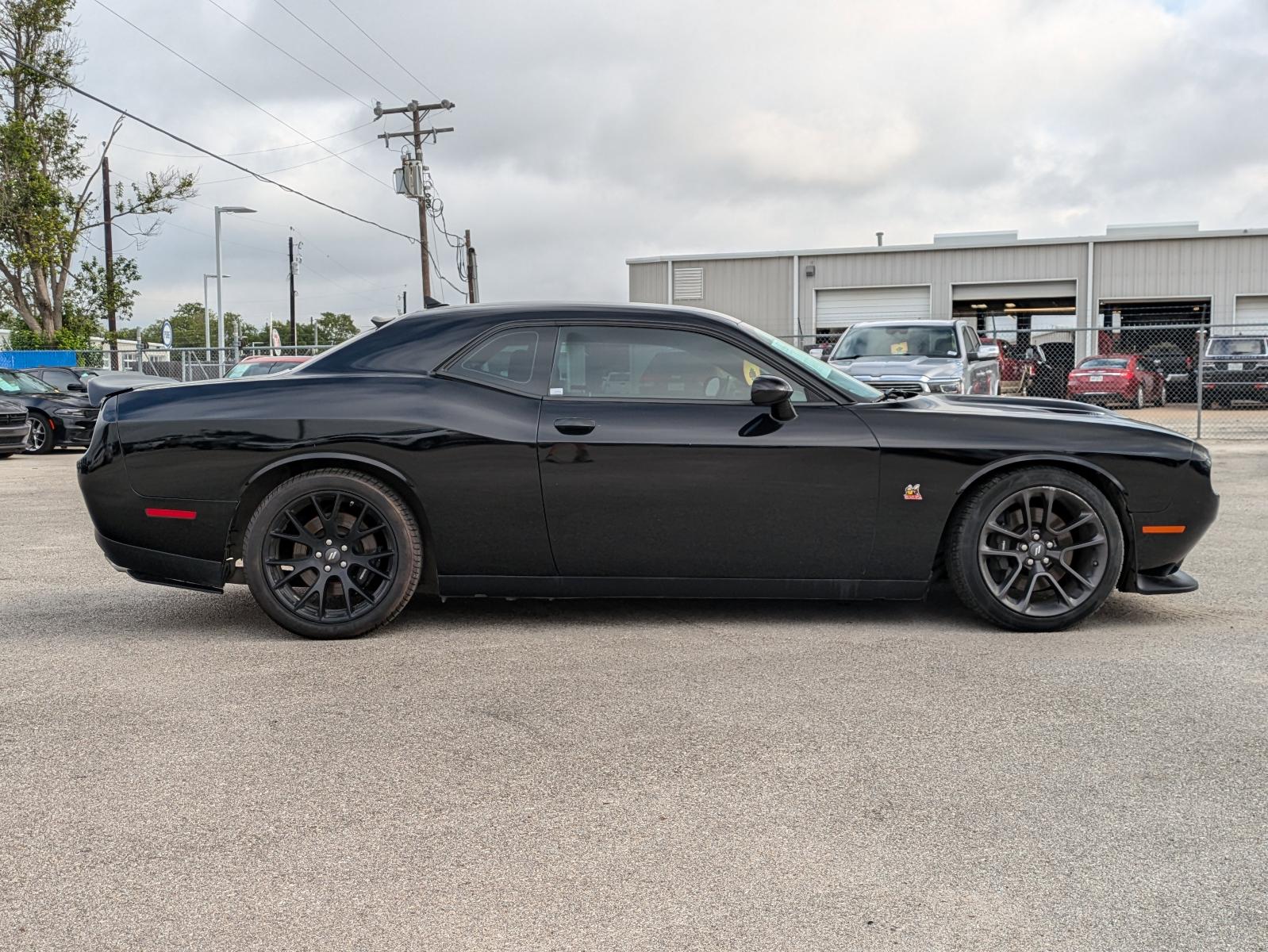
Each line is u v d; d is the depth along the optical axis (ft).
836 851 8.22
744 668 13.23
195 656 14.01
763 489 14.65
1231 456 43.78
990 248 106.01
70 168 113.09
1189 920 7.18
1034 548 14.99
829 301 110.73
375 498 14.67
